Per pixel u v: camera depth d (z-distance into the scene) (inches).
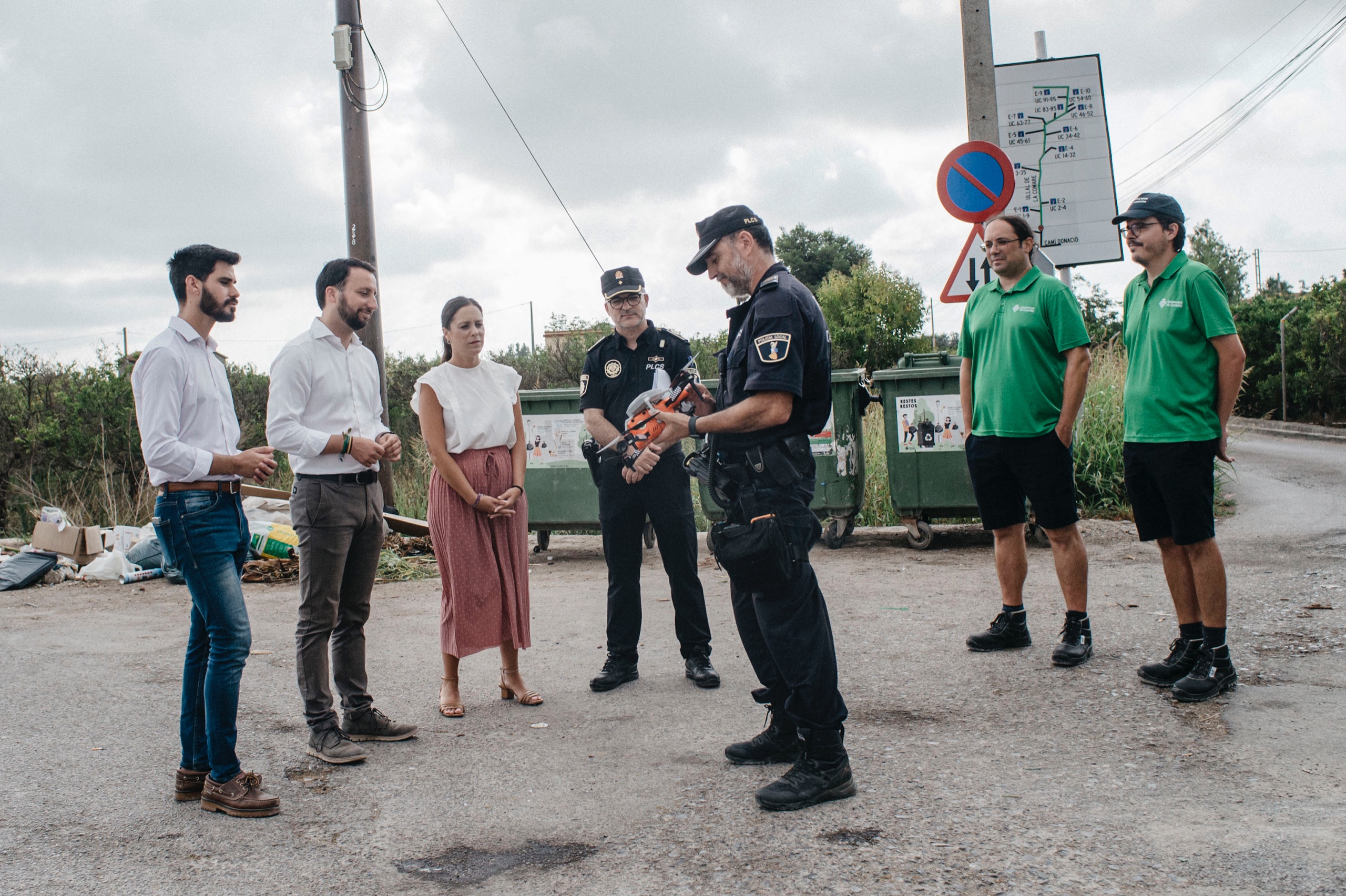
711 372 562.6
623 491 178.9
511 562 172.2
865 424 465.1
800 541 122.3
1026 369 179.6
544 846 113.7
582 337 665.0
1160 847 103.3
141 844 117.0
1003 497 187.3
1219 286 156.8
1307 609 202.2
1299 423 905.5
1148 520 162.9
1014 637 189.5
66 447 465.7
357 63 364.5
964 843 106.8
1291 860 98.3
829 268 1739.7
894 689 168.2
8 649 224.4
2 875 108.7
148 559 330.6
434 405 168.1
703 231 131.5
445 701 167.8
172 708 175.5
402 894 102.8
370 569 153.8
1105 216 381.7
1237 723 140.3
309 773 140.6
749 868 104.3
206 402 129.1
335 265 151.3
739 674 186.1
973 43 305.0
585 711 166.4
